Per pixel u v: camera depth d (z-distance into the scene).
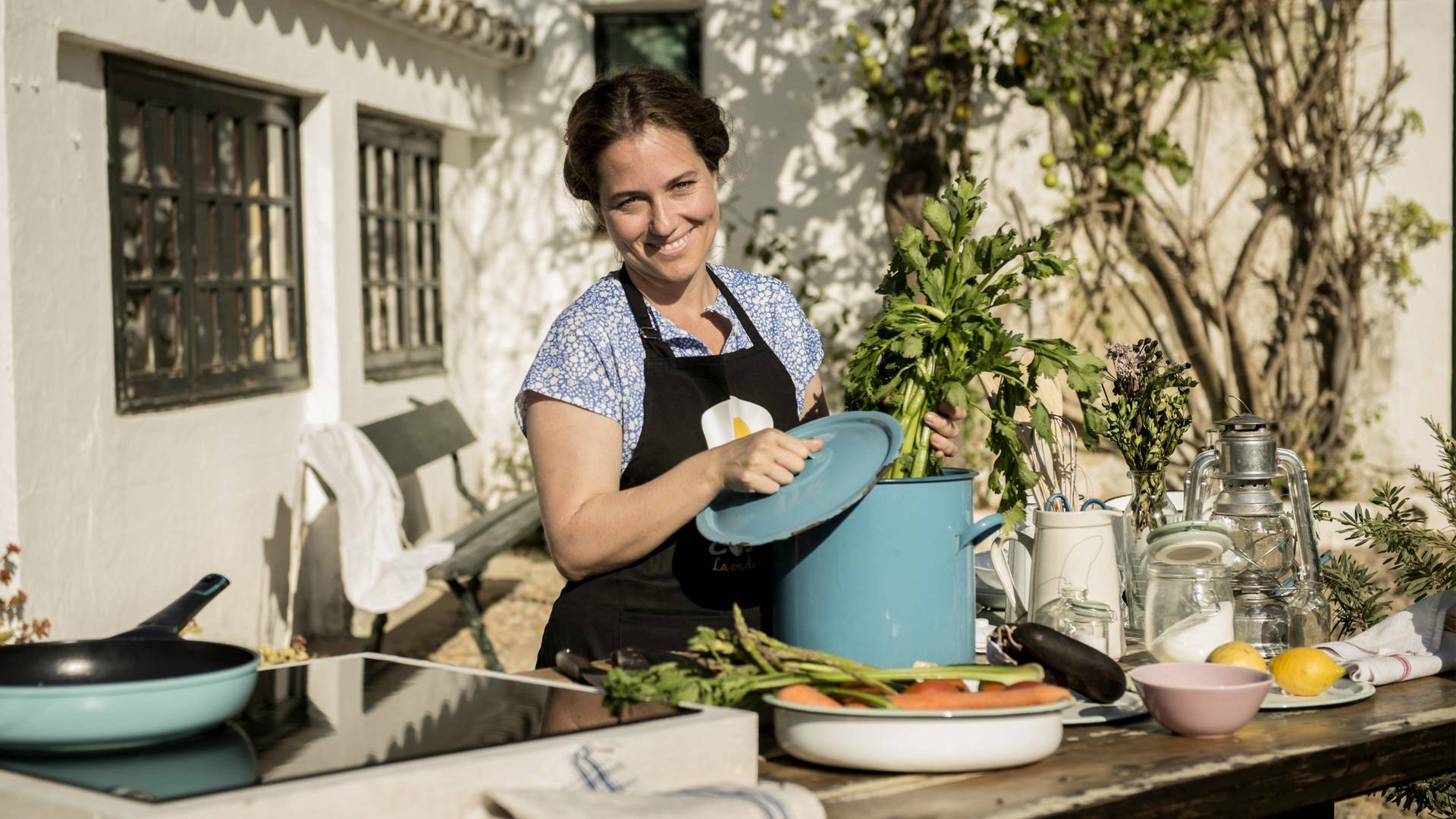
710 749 1.40
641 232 2.12
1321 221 8.24
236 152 6.22
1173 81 8.36
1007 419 1.95
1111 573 2.06
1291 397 8.39
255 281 6.33
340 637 6.68
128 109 5.44
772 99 8.84
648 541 1.94
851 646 1.81
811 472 1.85
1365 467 8.30
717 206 2.17
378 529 5.84
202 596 1.66
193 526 5.64
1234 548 2.09
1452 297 8.24
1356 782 1.63
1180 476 8.41
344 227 6.89
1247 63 8.32
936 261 2.06
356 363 7.01
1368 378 8.33
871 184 8.75
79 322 4.95
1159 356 2.40
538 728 1.38
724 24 8.89
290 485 6.51
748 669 1.59
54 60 4.75
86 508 4.96
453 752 1.28
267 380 6.39
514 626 6.81
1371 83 8.23
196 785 1.17
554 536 2.06
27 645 1.42
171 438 5.49
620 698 1.51
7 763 1.27
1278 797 1.56
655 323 2.22
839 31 8.74
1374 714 1.75
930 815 1.36
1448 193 8.21
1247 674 1.67
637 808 1.26
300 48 6.40
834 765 1.51
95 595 4.98
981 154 8.42
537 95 9.12
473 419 9.11
